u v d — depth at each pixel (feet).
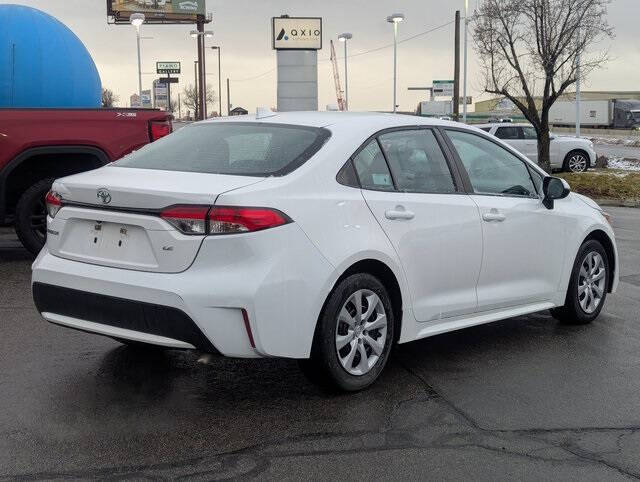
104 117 29.63
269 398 16.01
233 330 14.23
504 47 76.02
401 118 18.30
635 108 245.45
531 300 20.51
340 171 16.11
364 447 13.74
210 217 14.19
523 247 19.92
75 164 30.55
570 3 71.82
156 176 15.58
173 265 14.33
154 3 206.59
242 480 12.40
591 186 71.77
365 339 16.30
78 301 15.34
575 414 15.56
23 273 28.07
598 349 20.12
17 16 32.99
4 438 13.76
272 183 15.01
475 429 14.66
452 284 18.16
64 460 12.95
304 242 14.87
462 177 18.78
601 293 22.88
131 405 15.46
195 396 16.05
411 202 17.15
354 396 16.24
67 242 15.90
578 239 21.67
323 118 17.69
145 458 13.09
